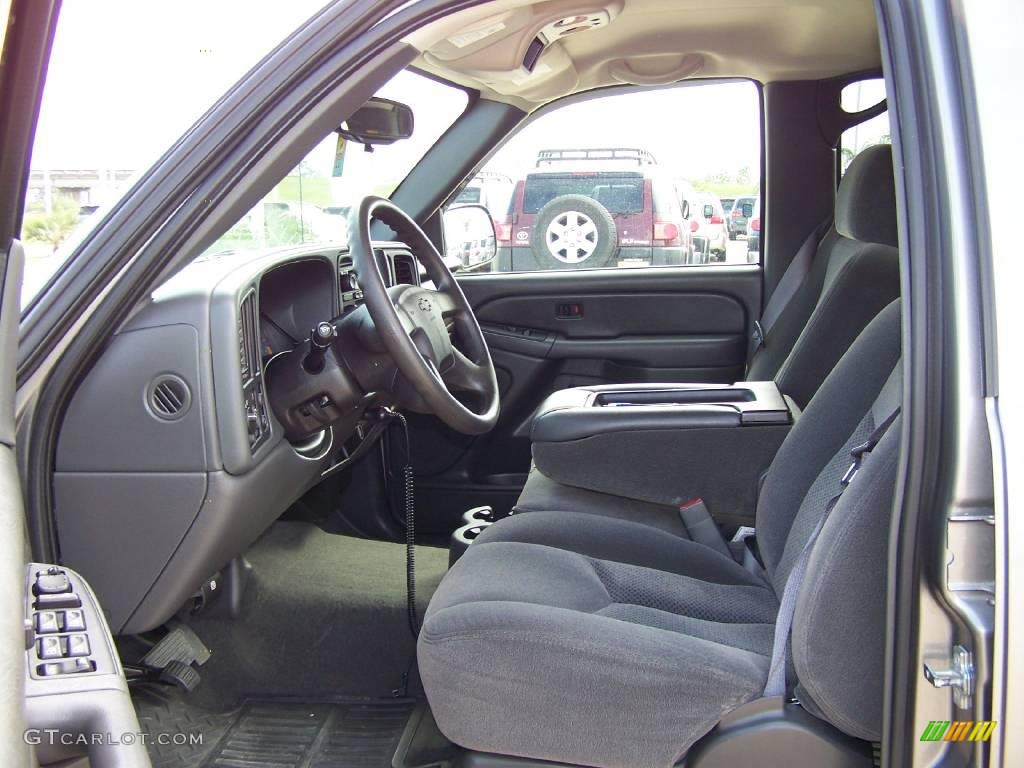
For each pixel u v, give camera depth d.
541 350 3.26
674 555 1.93
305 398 2.00
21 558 0.91
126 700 1.00
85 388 1.68
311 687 2.18
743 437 2.24
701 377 3.24
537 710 1.33
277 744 1.98
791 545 1.67
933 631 1.08
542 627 1.30
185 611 2.21
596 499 2.30
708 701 1.29
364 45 1.45
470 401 2.47
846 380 1.79
